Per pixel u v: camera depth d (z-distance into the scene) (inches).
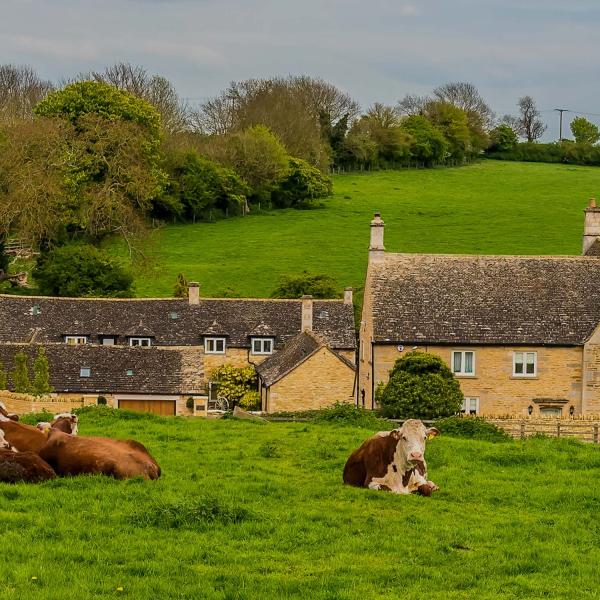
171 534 809.5
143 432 1374.3
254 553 775.1
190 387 2650.1
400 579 735.7
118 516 834.2
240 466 1123.9
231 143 5733.3
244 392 3056.1
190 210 5388.8
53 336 3112.7
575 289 2588.6
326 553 789.2
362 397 2674.7
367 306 2632.9
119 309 3225.9
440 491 1043.3
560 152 7652.6
